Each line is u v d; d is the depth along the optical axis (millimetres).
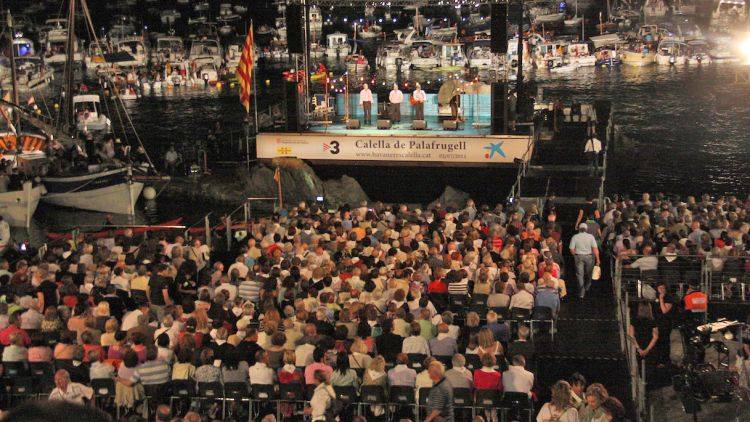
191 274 19156
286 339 15023
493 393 13719
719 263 18719
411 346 14797
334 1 36969
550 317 16938
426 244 20422
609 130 35094
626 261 19469
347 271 17953
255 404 15430
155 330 15617
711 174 42594
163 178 38469
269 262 19016
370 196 36188
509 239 19125
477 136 34375
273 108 39594
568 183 28016
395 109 38062
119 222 36469
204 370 14219
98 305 16219
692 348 15984
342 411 14836
